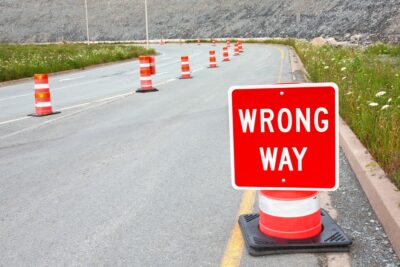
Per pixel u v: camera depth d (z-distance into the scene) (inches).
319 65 571.2
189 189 209.3
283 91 144.9
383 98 288.5
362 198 186.2
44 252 153.5
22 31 3961.6
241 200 193.3
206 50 1924.2
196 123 366.0
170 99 514.9
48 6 4170.8
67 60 1184.8
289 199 148.0
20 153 297.3
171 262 142.3
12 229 173.8
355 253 141.9
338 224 162.7
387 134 220.7
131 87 677.3
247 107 147.9
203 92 561.3
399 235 136.8
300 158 146.0
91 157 275.9
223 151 274.4
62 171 249.3
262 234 153.6
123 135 335.3
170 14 3513.8
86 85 745.0
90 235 164.7
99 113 443.5
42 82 452.8
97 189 215.0
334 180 144.1
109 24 3754.9
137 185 218.1
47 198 206.7
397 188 169.2
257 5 3065.9
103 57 1365.7
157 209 186.5
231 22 3051.2
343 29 2207.2
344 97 336.5
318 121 143.7
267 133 147.6
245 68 890.7
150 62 605.0
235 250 148.6
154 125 366.9
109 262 144.3
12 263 147.0
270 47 1889.8
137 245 154.9
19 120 431.2
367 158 211.0
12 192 218.2
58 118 428.5
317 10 2566.4
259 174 149.6
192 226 168.4
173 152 277.7
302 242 145.6
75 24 3905.0
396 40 1755.7
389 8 2161.7
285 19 2704.2
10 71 941.8
